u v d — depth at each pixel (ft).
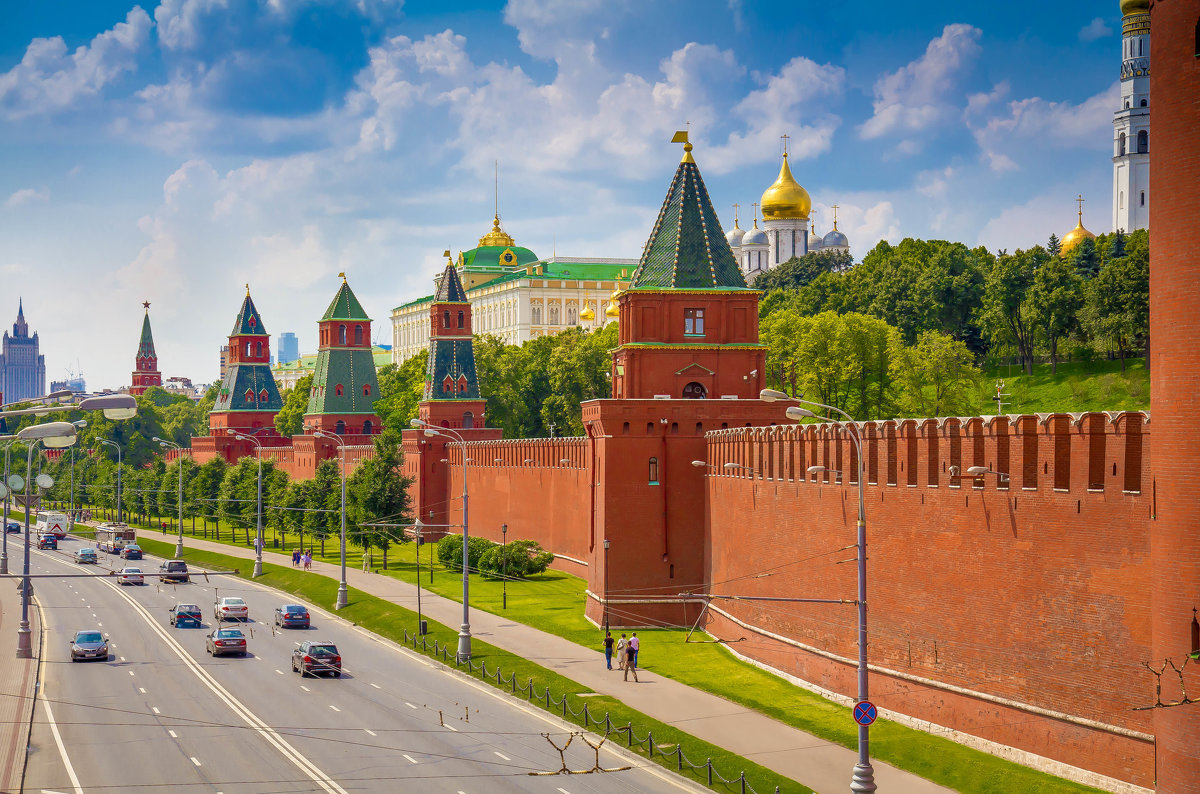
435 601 282.77
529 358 559.79
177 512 529.86
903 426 163.02
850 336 408.46
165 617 284.00
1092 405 404.16
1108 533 130.31
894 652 164.86
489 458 386.11
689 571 240.94
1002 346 474.08
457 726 168.25
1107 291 414.82
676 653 214.48
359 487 363.15
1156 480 119.14
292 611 265.75
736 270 254.68
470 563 333.42
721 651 215.72
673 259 252.83
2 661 220.02
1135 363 430.61
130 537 473.67
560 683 190.39
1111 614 129.80
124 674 209.26
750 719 166.09
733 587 220.23
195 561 411.75
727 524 224.94
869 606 170.30
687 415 241.35
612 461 239.50
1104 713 130.52
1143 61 611.47
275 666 217.15
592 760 150.20
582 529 303.68
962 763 141.18
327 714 176.35
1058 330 438.81
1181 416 115.65
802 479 192.03
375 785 139.23
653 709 172.24
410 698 188.03
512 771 145.07
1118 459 129.08
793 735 157.58
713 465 235.40
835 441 180.45
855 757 146.82
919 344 424.46
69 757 152.46
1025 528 141.49
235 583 355.56
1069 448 136.46
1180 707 114.73
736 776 139.33
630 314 252.83
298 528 400.88
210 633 252.21
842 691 176.14
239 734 164.14
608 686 188.03
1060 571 136.46
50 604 308.19
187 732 165.27
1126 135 615.16
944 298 495.41
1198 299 114.11
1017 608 142.61
